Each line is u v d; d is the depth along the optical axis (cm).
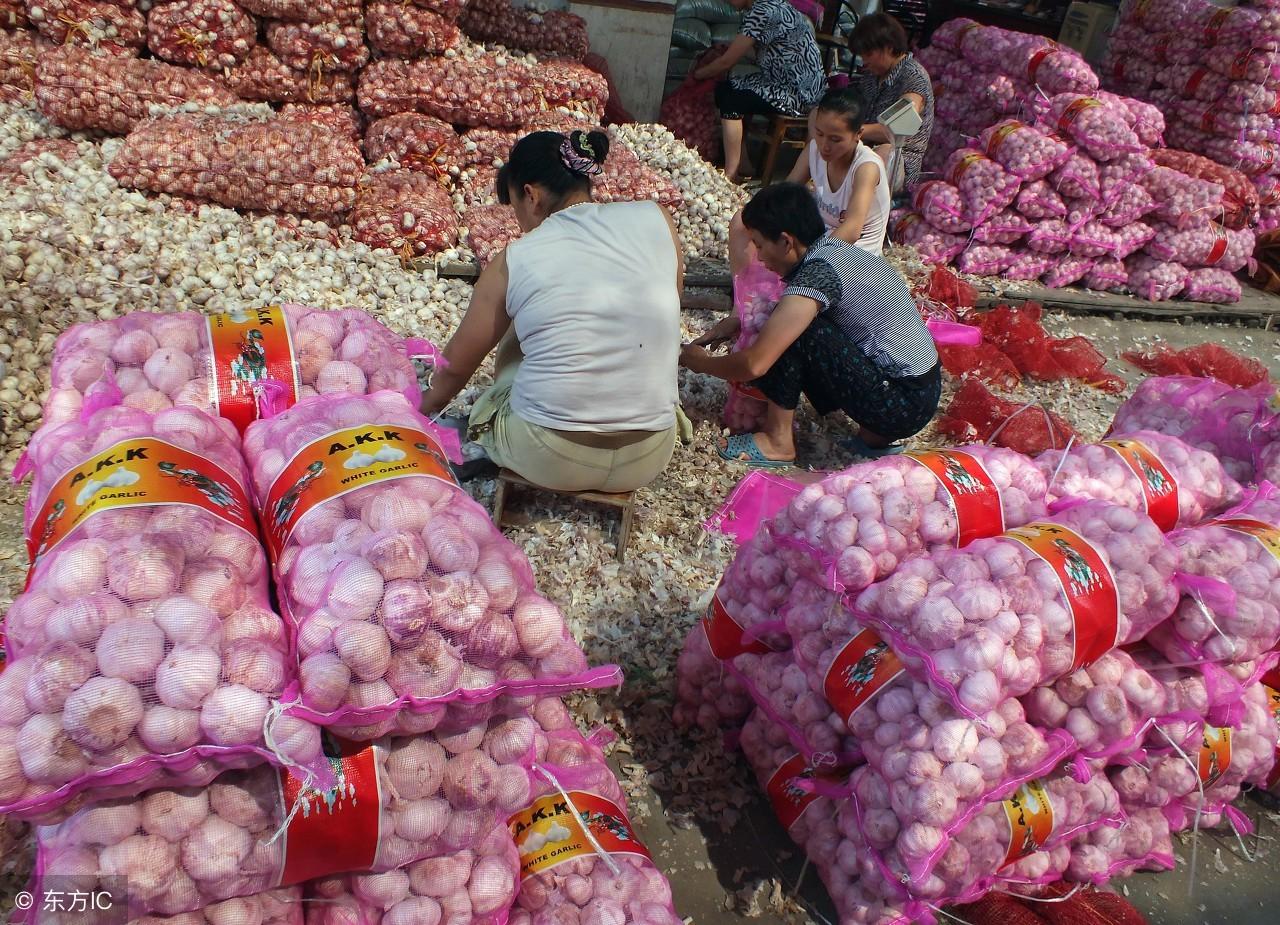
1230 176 647
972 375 493
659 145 625
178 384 198
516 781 172
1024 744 200
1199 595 216
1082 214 621
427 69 527
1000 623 193
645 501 369
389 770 160
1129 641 218
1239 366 516
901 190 641
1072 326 618
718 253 575
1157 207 631
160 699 138
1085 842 239
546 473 317
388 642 150
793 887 241
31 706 134
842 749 227
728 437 416
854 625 218
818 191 503
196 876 148
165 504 161
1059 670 201
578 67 618
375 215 473
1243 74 677
